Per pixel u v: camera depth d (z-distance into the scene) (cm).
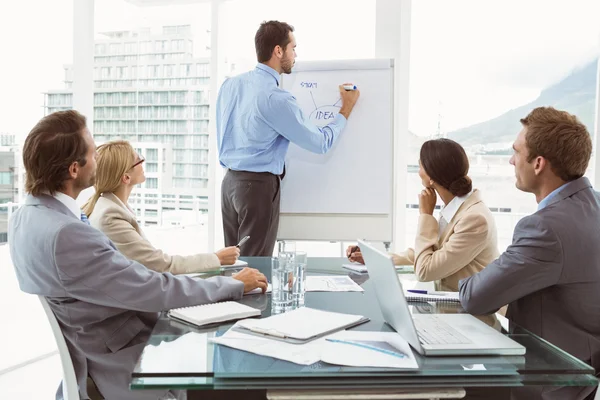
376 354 110
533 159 150
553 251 137
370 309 150
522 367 105
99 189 199
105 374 147
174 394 149
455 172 195
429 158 197
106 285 138
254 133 284
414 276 205
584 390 135
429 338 117
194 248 378
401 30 337
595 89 321
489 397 118
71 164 148
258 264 216
